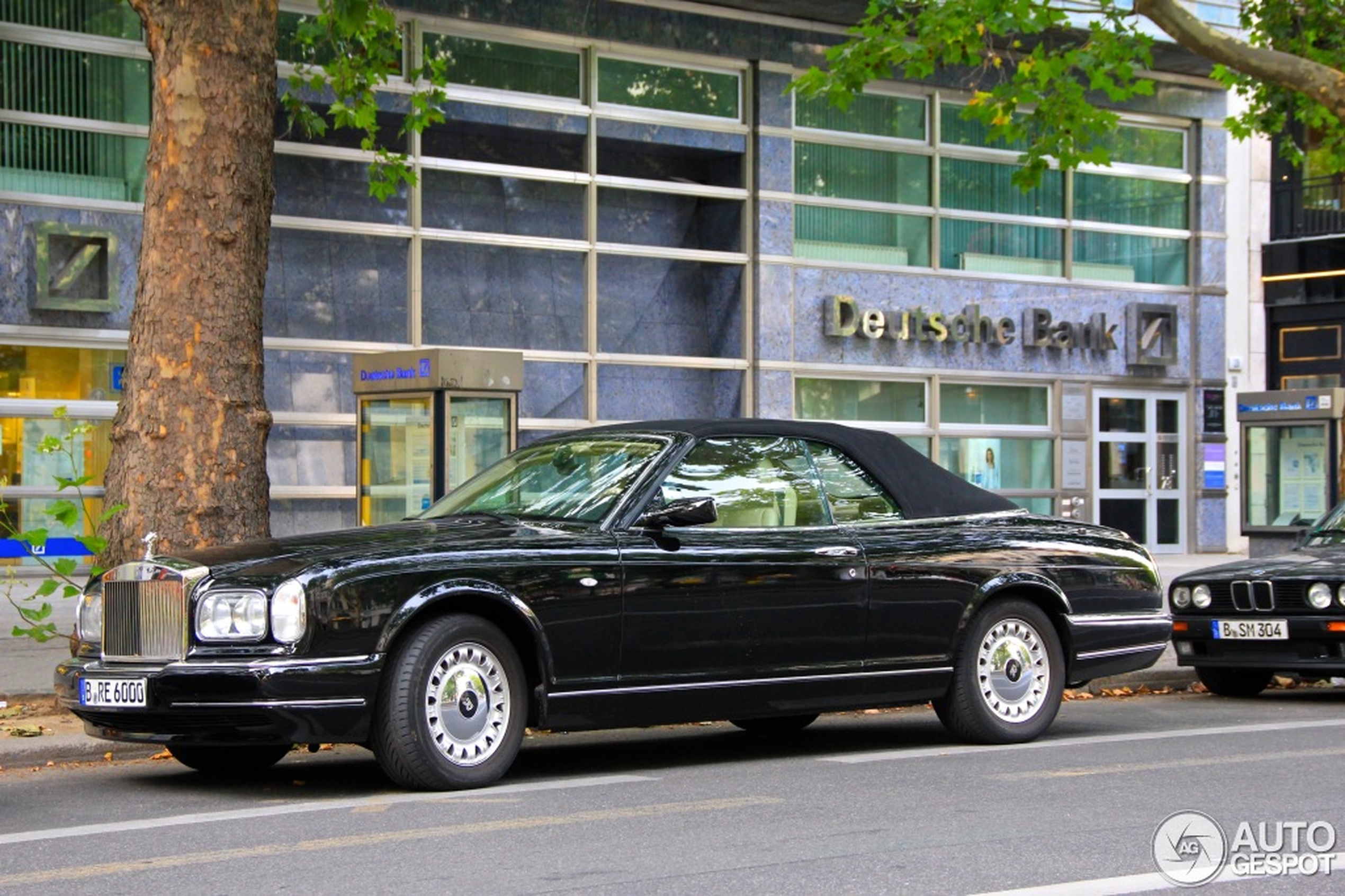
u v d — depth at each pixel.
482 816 6.58
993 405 24.34
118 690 7.04
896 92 23.56
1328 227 26.84
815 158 22.83
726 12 21.94
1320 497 20.36
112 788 7.65
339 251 19.61
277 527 19.02
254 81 10.34
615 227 21.52
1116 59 15.05
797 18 22.42
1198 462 26.12
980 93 16.05
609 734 9.73
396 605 7.02
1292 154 17.64
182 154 10.13
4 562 17.53
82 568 18.00
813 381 22.78
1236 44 14.33
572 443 8.55
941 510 8.80
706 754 8.73
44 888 5.39
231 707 6.80
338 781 7.73
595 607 7.48
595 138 21.17
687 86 21.84
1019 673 8.88
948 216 23.94
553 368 21.00
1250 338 26.83
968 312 23.92
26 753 8.41
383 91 19.52
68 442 17.88
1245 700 11.73
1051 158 24.78
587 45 21.06
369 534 7.54
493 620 7.43
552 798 7.04
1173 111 26.09
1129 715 10.52
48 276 17.59
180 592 7.02
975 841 6.02
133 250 18.20
